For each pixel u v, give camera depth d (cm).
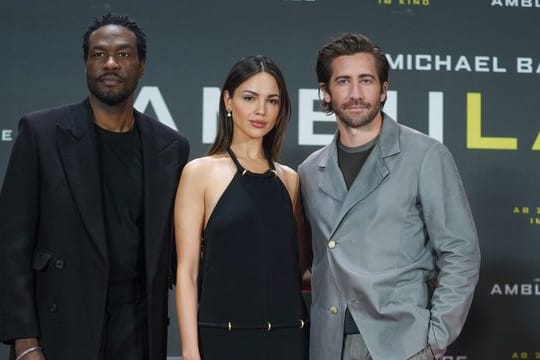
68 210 468
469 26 691
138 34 502
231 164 496
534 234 690
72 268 467
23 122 480
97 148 484
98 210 470
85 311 466
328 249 488
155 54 683
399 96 690
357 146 505
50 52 677
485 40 691
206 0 686
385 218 480
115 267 477
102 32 485
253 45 688
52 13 677
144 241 486
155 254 480
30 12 675
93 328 463
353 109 491
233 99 496
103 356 473
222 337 470
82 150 476
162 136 505
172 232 502
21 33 675
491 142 691
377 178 486
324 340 483
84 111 489
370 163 491
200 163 496
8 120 673
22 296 459
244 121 493
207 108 686
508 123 691
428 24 691
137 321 484
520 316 687
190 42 685
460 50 691
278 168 518
